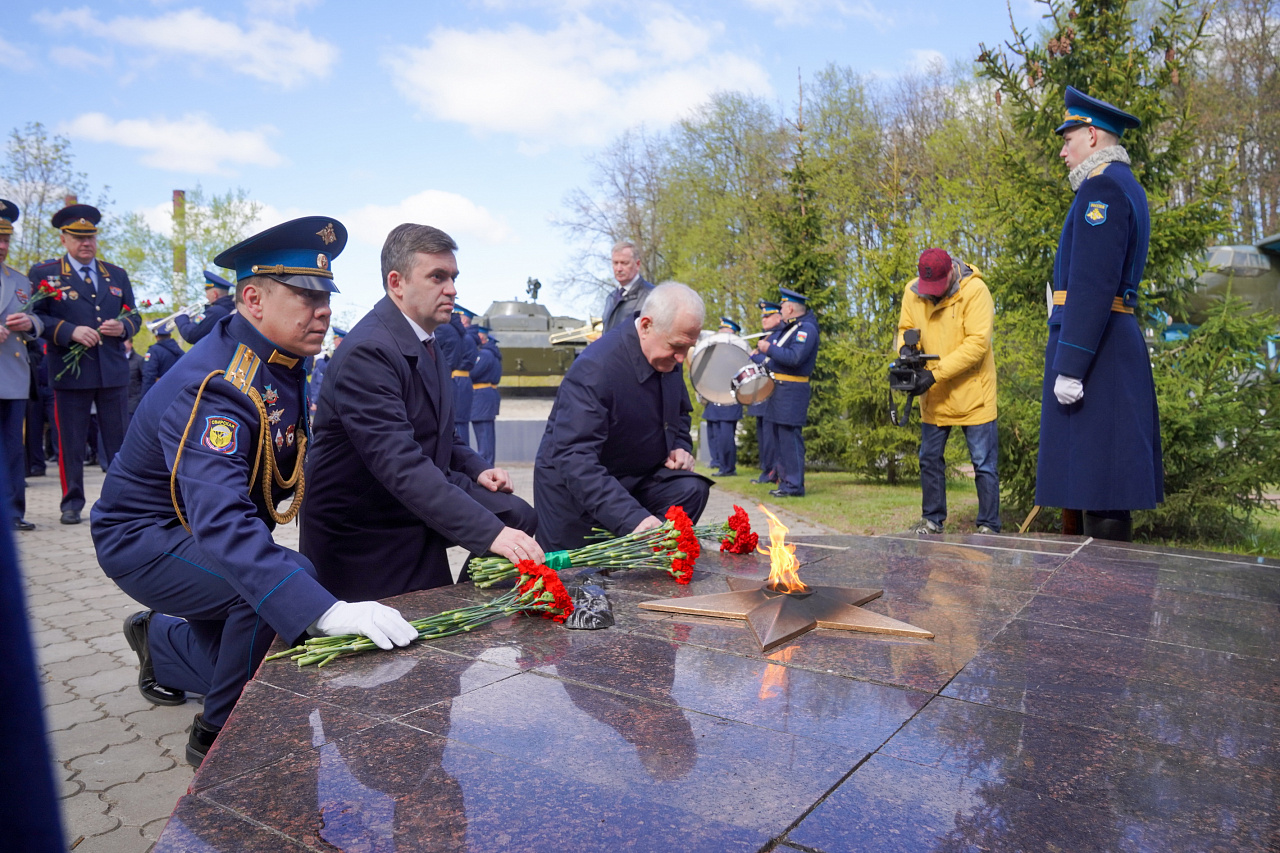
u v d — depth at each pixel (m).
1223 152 12.65
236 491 2.59
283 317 2.92
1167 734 1.88
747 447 14.72
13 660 0.46
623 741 1.80
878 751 1.77
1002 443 7.24
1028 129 7.68
